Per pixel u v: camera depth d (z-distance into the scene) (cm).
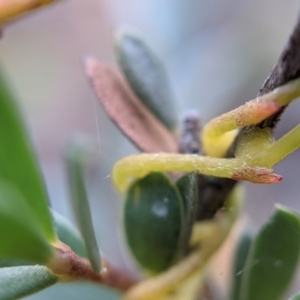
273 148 10
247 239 11
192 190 10
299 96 9
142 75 11
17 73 25
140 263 11
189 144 11
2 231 9
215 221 11
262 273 11
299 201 19
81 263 10
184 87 20
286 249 10
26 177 9
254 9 22
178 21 22
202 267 11
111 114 11
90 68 11
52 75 25
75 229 11
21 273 10
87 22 25
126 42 12
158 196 10
